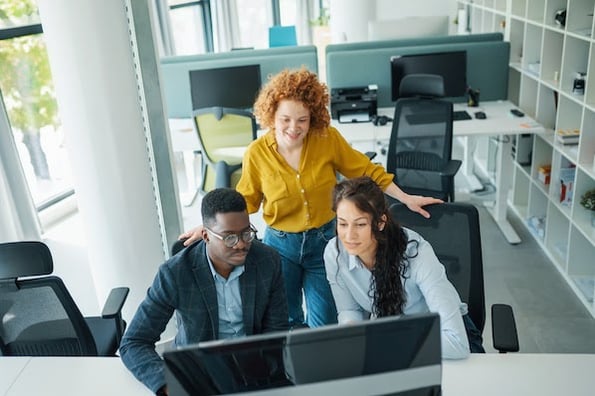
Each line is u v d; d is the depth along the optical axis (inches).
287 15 342.0
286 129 89.7
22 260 83.4
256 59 188.1
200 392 44.8
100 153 103.0
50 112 197.5
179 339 74.5
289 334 43.7
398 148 149.6
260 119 93.4
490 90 187.3
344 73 186.9
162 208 110.8
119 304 91.9
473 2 246.7
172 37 242.1
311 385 44.5
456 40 188.2
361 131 167.0
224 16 286.7
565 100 145.3
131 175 105.3
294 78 89.0
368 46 188.9
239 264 67.6
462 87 182.4
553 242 157.9
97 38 96.2
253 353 43.9
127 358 68.1
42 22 97.1
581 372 65.2
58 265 165.2
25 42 184.1
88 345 89.8
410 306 74.5
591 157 134.8
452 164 142.5
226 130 156.9
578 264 143.3
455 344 66.6
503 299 139.2
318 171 93.7
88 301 146.8
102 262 112.4
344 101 176.4
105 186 105.3
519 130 156.8
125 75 99.8
